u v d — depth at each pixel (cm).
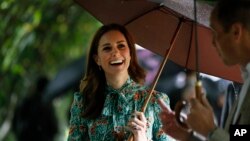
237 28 603
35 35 1345
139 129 728
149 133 764
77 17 1516
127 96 773
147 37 786
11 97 1445
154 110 770
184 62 789
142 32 785
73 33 1584
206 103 601
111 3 767
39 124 1511
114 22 782
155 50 789
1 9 1230
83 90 784
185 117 617
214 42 620
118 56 767
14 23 1284
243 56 606
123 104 771
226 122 617
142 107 738
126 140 766
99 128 773
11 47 1310
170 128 621
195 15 644
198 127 593
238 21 603
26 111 1499
